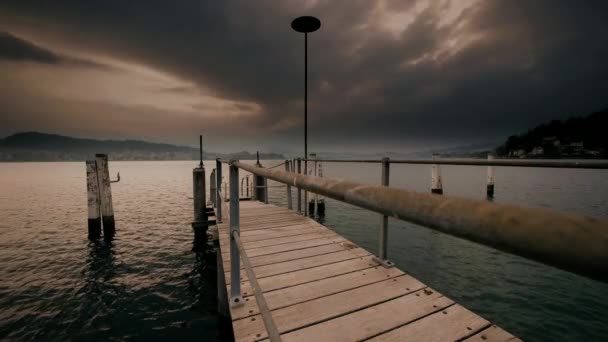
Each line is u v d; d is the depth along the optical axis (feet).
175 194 86.07
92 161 32.53
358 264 10.69
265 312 3.99
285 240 13.70
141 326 15.99
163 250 29.48
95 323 16.35
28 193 90.63
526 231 0.75
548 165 8.05
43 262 26.21
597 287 17.80
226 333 14.25
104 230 33.19
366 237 29.96
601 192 61.98
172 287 20.92
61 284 21.52
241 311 7.77
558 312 15.44
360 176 124.16
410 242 27.22
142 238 34.22
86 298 19.26
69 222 44.52
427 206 1.27
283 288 8.95
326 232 15.10
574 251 0.58
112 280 22.15
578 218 0.67
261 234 14.79
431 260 22.67
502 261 22.31
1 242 32.86
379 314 7.57
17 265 25.39
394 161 11.30
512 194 60.23
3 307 18.17
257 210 21.80
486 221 0.92
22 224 43.11
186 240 33.32
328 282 9.30
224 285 14.33
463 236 1.03
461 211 1.06
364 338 6.72
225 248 12.73
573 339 13.47
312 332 6.96
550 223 0.71
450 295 17.34
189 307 17.98
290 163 25.93
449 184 86.22
